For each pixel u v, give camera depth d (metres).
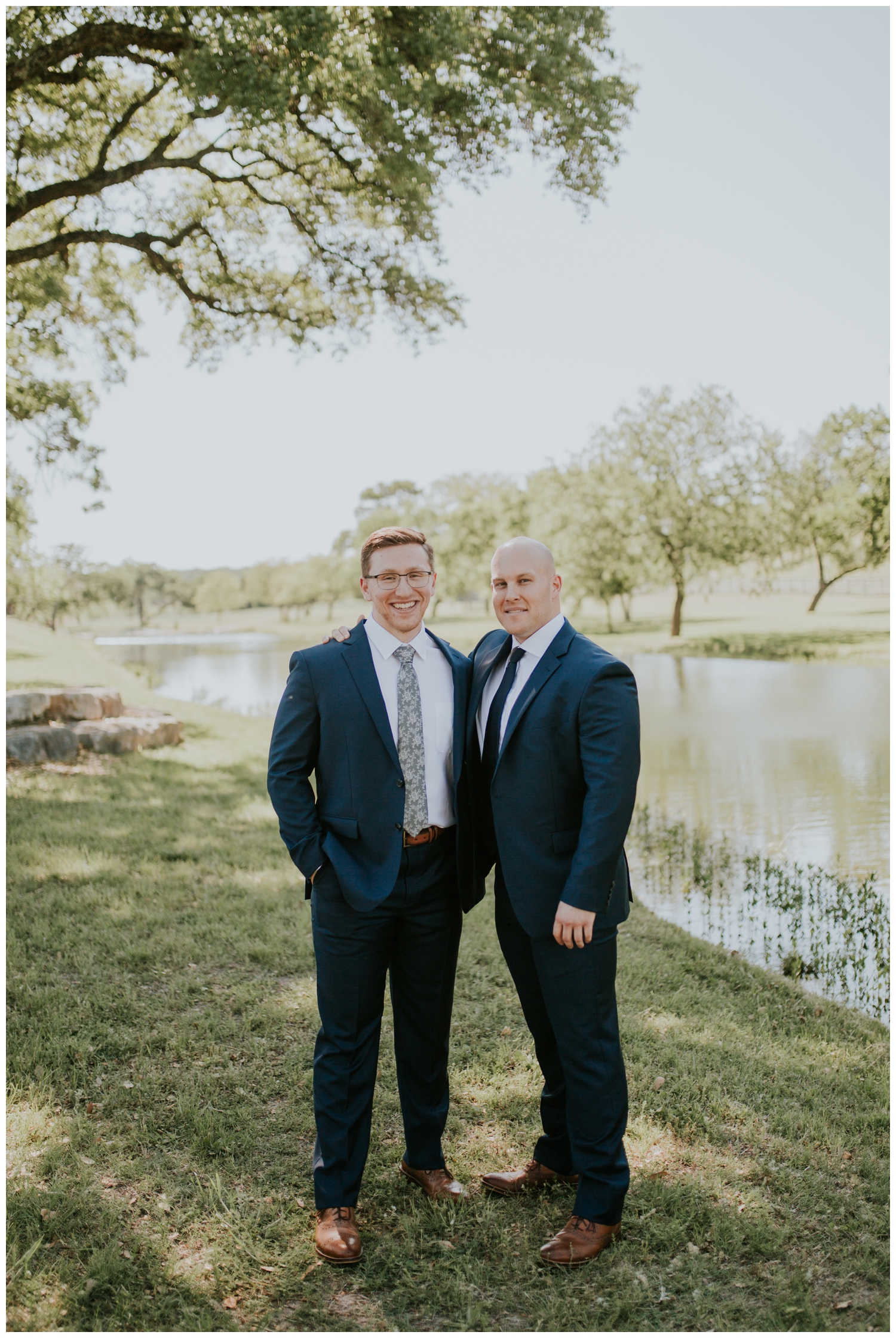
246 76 7.45
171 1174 2.69
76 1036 3.49
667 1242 2.37
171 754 10.41
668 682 25.27
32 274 11.55
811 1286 2.21
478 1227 2.46
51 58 8.28
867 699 20.34
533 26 9.44
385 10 8.62
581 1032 2.37
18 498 14.20
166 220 12.87
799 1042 3.58
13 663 19.28
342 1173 2.44
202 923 4.80
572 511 44.97
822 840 7.95
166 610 113.69
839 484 43.00
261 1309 2.15
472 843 2.59
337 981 2.49
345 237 12.07
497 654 2.64
